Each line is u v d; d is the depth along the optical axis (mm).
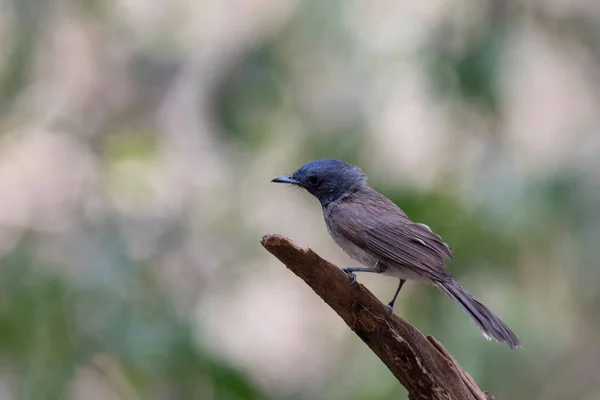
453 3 13078
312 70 13258
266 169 14250
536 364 12641
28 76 13508
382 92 13211
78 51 15164
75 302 10836
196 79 15344
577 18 14156
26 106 14016
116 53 15438
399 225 9297
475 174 12625
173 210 14477
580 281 12875
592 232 12406
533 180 12414
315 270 7375
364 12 13312
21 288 10789
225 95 13219
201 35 15273
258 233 14625
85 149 14930
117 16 14977
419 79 13102
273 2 14125
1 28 13492
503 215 12008
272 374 17016
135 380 10531
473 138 12969
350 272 9289
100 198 13367
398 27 13195
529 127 15523
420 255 9000
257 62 13195
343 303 7512
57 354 10531
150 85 15617
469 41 12773
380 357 7691
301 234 16125
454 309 12250
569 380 13414
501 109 12664
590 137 13664
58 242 11742
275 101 13172
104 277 11141
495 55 12617
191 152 15273
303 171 10297
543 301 12922
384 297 13102
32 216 14742
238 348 17203
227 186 14578
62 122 14844
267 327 17547
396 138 14562
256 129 13234
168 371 10555
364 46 13211
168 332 10688
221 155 14633
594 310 13531
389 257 9156
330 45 13148
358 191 10211
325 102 13195
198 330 10938
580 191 12375
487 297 12328
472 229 11812
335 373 14109
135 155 13859
